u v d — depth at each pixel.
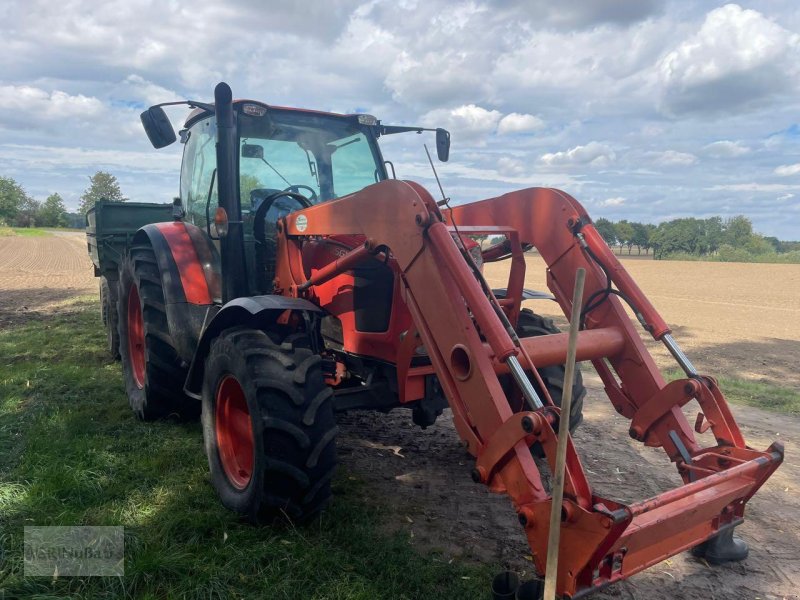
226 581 2.65
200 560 2.78
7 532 2.89
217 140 3.88
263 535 3.04
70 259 29.45
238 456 3.49
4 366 6.25
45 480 3.42
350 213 3.32
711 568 3.06
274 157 4.39
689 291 25.25
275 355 3.14
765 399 6.79
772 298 22.09
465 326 2.71
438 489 3.86
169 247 4.54
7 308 11.38
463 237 3.50
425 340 2.91
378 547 2.99
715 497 2.53
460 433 2.75
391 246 3.04
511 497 2.48
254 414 3.03
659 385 3.19
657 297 22.61
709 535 2.65
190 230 4.73
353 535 3.09
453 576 2.84
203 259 4.54
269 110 4.38
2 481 3.42
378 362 3.66
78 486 3.39
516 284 3.74
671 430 3.09
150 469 3.75
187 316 4.31
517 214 3.74
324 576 2.74
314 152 4.55
